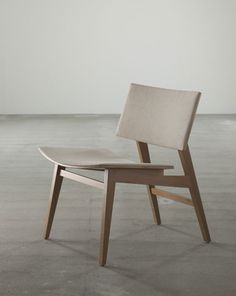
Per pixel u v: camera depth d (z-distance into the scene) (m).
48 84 8.04
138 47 8.02
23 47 7.94
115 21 7.95
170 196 2.87
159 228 2.98
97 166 2.36
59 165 2.73
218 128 6.67
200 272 2.38
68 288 2.20
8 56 7.95
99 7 7.92
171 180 2.60
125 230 2.94
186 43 8.04
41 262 2.48
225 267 2.43
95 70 8.04
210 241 2.77
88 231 2.92
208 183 4.01
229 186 3.91
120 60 8.04
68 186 3.87
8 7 7.85
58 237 2.82
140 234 2.88
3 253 2.59
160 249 2.65
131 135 2.88
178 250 2.64
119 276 2.32
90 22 7.94
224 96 8.18
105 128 6.65
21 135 6.13
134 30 7.98
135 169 2.47
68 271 2.38
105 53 8.02
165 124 2.71
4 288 2.20
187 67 8.09
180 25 7.99
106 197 2.41
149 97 2.84
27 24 7.89
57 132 6.35
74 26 7.93
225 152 5.18
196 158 4.91
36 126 6.83
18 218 3.15
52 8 7.89
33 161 4.73
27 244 2.71
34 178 4.14
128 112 2.91
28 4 7.85
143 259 2.52
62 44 7.96
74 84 8.05
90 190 3.78
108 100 8.12
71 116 7.85
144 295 2.14
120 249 2.65
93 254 2.58
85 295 2.14
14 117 7.73
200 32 8.02
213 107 8.20
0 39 7.90
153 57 8.05
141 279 2.30
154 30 7.98
